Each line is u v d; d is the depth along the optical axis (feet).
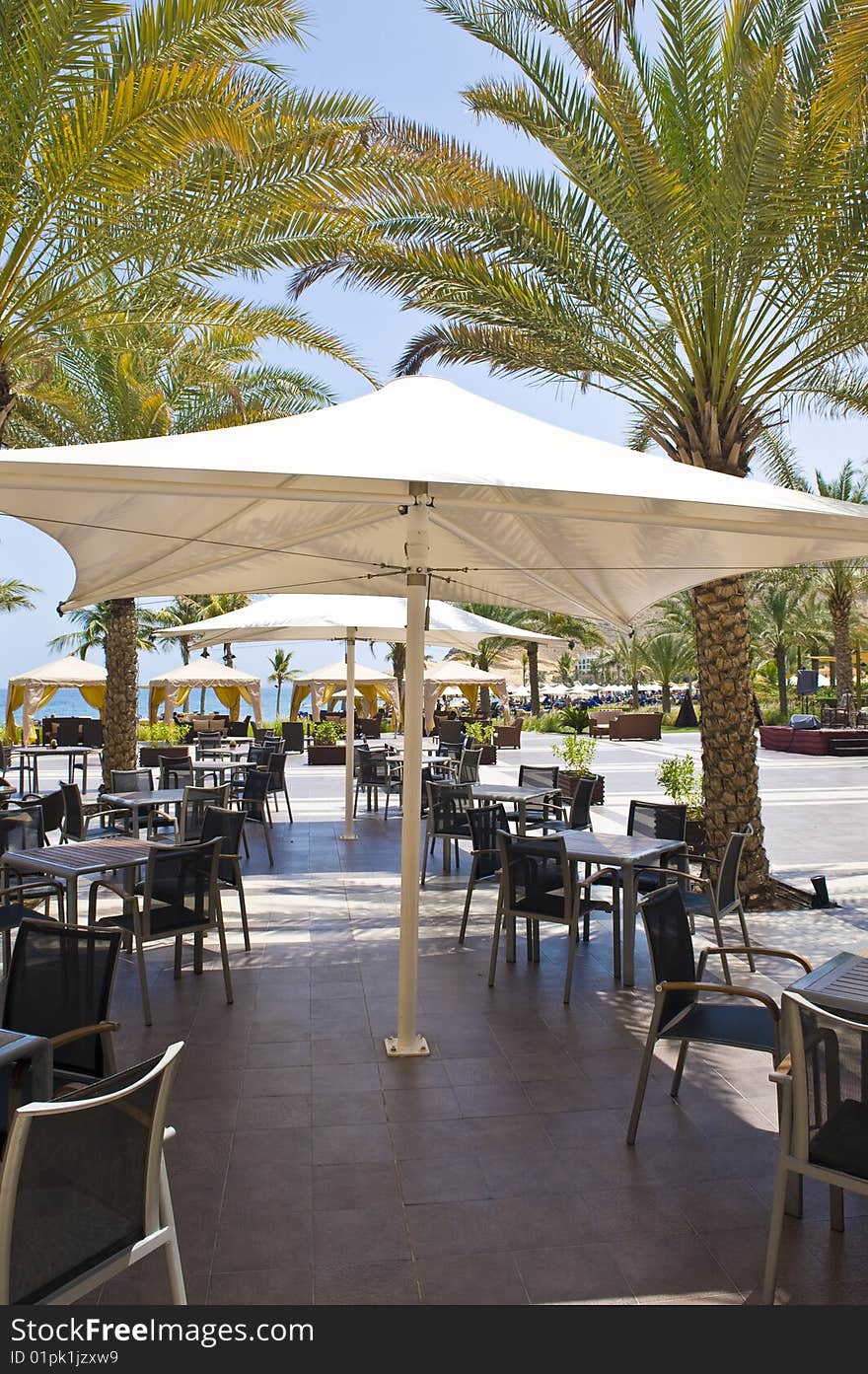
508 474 11.64
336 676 65.98
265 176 22.95
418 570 15.48
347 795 37.37
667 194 22.97
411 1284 9.26
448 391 16.44
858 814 48.11
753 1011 13.33
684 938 13.76
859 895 29.19
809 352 26.20
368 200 25.25
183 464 10.95
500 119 25.50
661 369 27.66
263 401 44.60
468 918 23.82
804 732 86.74
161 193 22.22
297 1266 9.54
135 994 18.26
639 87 25.30
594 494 11.45
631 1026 16.76
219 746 59.31
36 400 36.58
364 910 25.53
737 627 27.25
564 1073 14.65
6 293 21.70
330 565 23.31
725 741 27.27
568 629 126.00
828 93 20.83
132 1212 7.64
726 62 23.52
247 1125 12.76
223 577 24.08
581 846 20.01
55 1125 6.81
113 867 17.33
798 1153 8.86
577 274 26.61
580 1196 11.01
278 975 19.60
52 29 18.26
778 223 23.47
